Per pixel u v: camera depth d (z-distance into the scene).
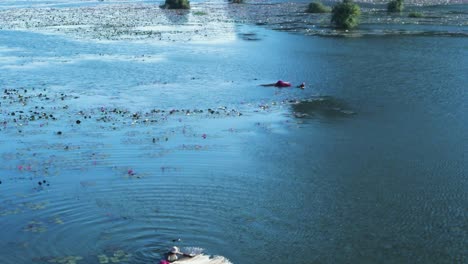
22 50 51.31
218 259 15.62
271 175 21.72
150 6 102.12
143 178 21.27
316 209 18.95
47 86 36.75
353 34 60.03
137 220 17.91
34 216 18.11
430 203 19.44
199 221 17.94
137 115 29.67
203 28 67.69
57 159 23.20
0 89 35.84
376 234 17.38
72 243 16.45
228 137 26.09
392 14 80.00
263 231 17.42
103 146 24.81
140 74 40.41
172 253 15.60
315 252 16.31
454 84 36.09
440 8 87.69
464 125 27.78
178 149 24.45
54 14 86.69
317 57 46.47
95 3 110.44
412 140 25.73
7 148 24.55
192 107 31.44
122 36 60.44
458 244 16.81
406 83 36.62
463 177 21.59
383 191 20.39
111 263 15.34
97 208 18.73
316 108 31.08
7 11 91.81
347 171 22.19
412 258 16.06
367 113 30.03
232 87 36.22
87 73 40.78
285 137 26.14
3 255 15.79
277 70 41.41
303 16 80.25
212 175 21.66
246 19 77.94
